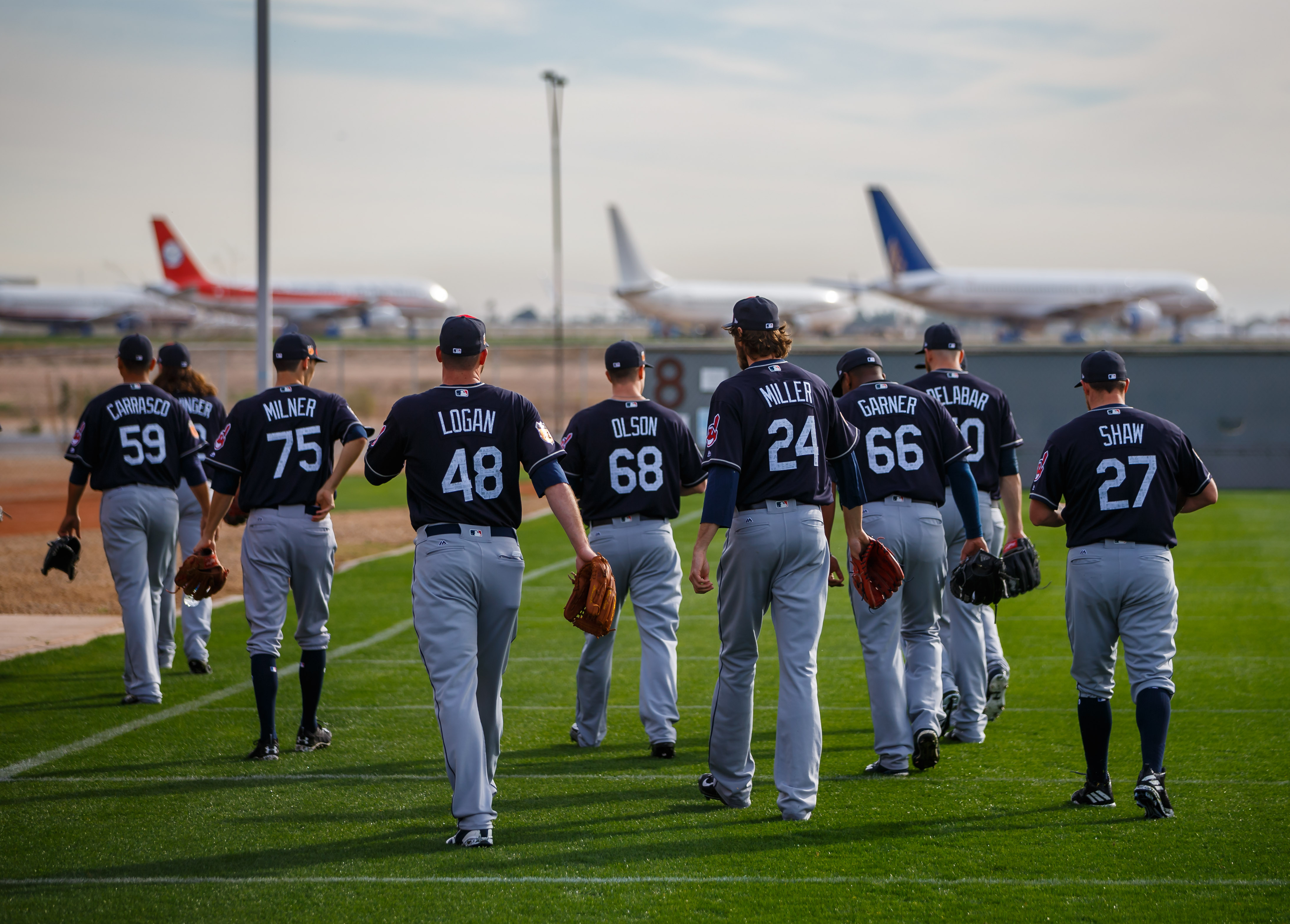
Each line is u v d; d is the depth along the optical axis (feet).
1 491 135.64
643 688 37.76
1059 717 41.98
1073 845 28.30
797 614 30.48
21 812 31.45
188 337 532.32
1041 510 31.81
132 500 43.24
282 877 26.45
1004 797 32.45
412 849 28.35
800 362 140.87
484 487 28.73
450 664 28.37
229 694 45.75
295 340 37.73
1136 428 31.07
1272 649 52.44
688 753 37.78
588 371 397.19
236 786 33.83
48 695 45.39
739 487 30.30
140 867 27.20
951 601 39.09
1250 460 133.39
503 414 29.14
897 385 36.42
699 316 501.97
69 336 570.87
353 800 32.42
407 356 424.05
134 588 43.78
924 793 32.89
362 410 239.09
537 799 32.60
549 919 24.03
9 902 25.08
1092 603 30.94
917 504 35.37
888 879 26.16
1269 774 34.01
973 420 40.01
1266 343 501.97
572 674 49.65
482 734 29.55
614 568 37.88
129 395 43.42
